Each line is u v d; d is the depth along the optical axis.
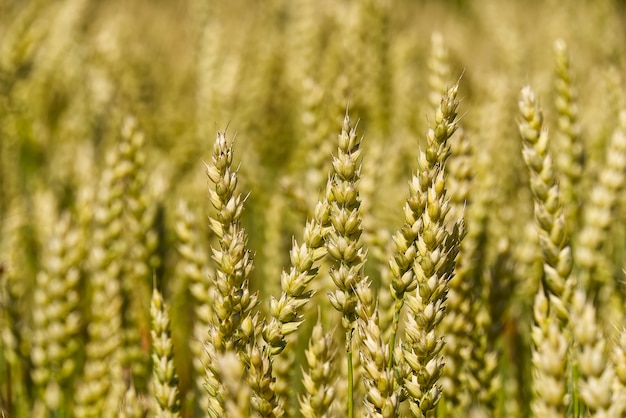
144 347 0.88
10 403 0.86
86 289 1.02
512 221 1.00
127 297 0.90
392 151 1.24
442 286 0.67
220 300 0.67
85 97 1.63
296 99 1.61
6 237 1.09
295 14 1.67
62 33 1.81
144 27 2.26
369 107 1.44
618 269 0.93
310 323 0.94
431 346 0.67
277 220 1.05
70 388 0.92
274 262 1.04
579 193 0.89
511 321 0.89
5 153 1.34
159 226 0.91
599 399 0.62
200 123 1.48
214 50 1.52
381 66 1.45
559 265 0.72
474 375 0.80
